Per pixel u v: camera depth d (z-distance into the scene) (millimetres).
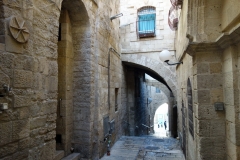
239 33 2350
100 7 5258
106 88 5770
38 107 2594
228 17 2758
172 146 6527
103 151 5371
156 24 8445
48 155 2807
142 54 8477
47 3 2842
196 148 3428
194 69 3426
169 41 8281
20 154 2250
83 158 4512
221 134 3107
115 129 6941
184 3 4176
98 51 4992
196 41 3137
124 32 8656
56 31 3068
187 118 4695
